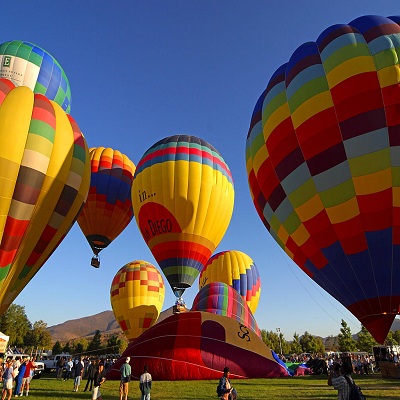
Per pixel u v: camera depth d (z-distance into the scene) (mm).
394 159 11922
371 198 12117
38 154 13484
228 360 16203
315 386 14172
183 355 15781
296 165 13492
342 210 12484
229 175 23500
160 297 31234
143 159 23125
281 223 14508
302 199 13375
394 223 11922
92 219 24969
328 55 13562
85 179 15469
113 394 13078
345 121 12492
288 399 11000
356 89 12523
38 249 13891
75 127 15891
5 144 12977
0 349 29828
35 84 19438
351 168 12344
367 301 12148
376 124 12125
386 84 12344
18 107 13852
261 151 15148
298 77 13891
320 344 76062
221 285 22266
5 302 13508
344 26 14203
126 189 26328
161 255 21172
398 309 11844
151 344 16219
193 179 21422
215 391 12836
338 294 12984
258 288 30438
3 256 12836
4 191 12758
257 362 16750
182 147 22422
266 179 14867
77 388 15148
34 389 15641
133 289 30391
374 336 12047
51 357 38844
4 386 12188
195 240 21047
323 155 12766
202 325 16766
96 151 27188
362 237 12234
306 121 13242
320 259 13250
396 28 13445
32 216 13438
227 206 22516
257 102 16672
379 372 24703
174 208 21031
